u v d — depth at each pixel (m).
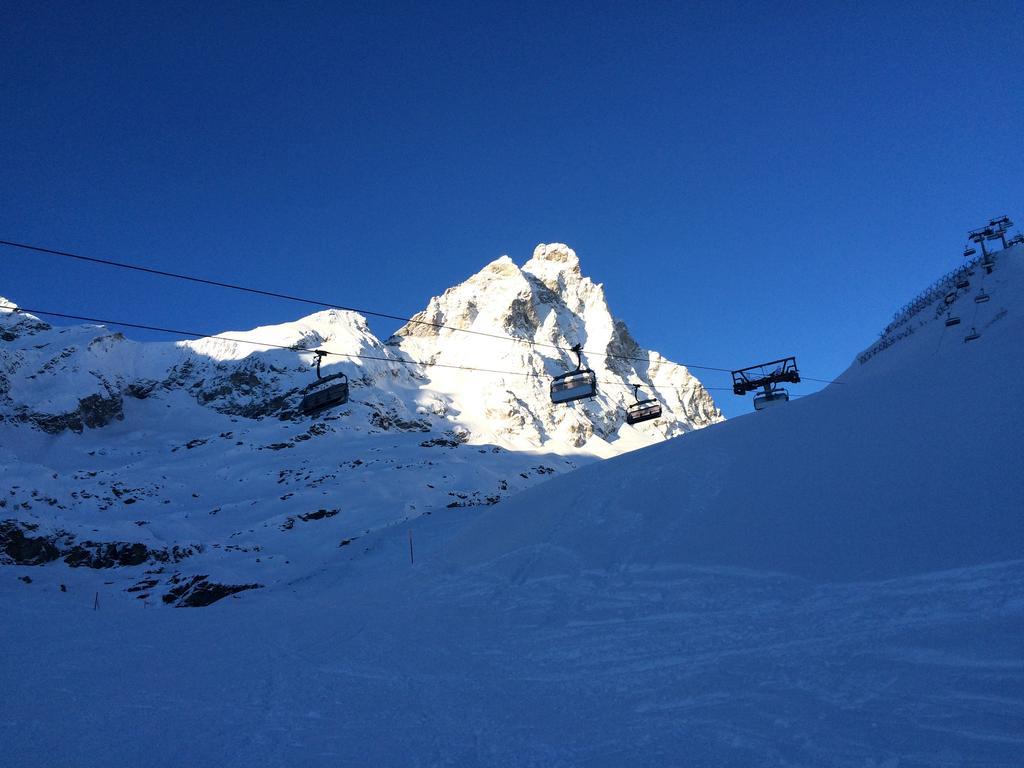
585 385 33.06
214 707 10.94
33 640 20.72
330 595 35.31
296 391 189.00
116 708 11.09
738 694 8.91
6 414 158.88
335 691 11.60
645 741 7.66
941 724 7.00
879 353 67.56
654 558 17.36
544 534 22.36
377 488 114.81
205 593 56.19
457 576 22.83
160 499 116.25
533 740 8.15
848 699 8.10
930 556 12.52
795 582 13.66
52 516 79.25
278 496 115.75
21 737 9.41
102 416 174.25
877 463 16.30
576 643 13.40
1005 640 8.98
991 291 57.09
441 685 11.47
